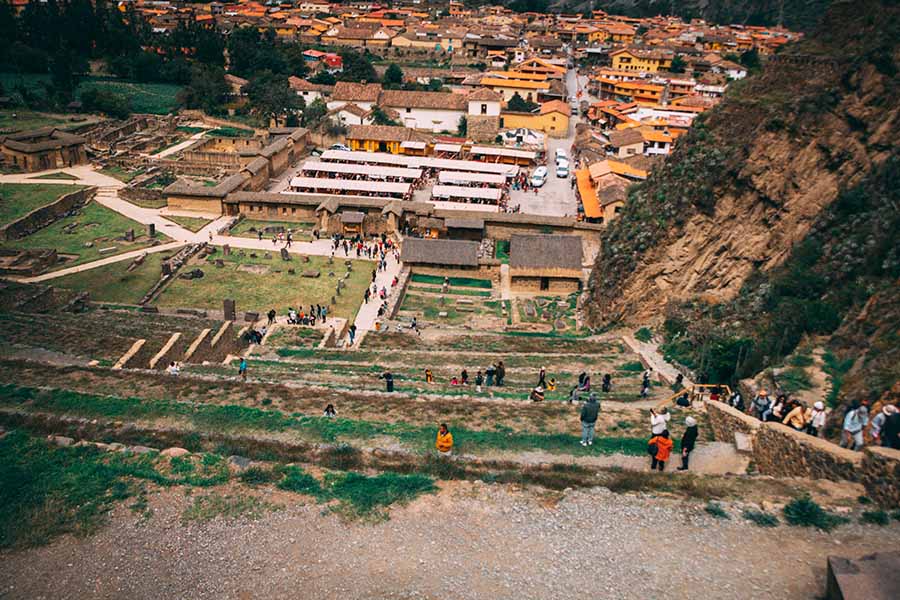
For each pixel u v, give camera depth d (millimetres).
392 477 26562
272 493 25422
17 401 35750
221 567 21766
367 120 146875
